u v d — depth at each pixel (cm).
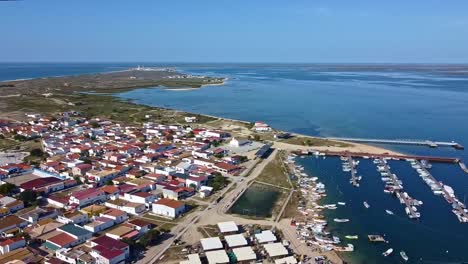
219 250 9300
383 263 9288
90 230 10281
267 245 9581
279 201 12850
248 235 10288
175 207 11538
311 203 12738
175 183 13950
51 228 10294
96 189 13012
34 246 9594
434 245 10200
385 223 11406
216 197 13038
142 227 10462
